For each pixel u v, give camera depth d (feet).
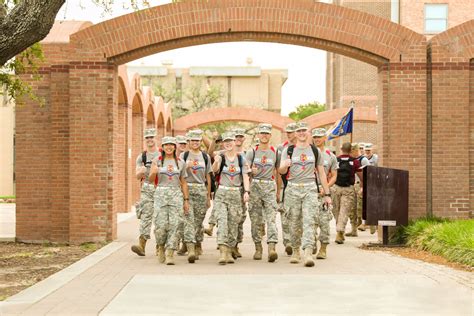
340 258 45.73
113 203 56.95
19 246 55.88
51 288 34.09
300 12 55.93
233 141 43.80
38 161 58.34
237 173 43.68
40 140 58.23
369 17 55.83
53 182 57.62
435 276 37.27
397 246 52.42
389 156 55.93
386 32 55.77
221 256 42.98
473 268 39.86
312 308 29.01
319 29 55.83
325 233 45.42
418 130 55.77
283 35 56.24
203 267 41.68
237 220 43.93
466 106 55.77
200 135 46.09
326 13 55.88
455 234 45.60
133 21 56.18
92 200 56.59
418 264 42.52
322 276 37.37
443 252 45.37
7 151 146.30
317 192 42.83
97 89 56.44
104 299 31.12
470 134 56.13
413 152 55.83
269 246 44.14
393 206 52.60
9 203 126.00
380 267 41.11
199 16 55.88
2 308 29.12
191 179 46.09
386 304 29.81
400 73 55.77
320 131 47.67
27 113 58.18
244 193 43.39
